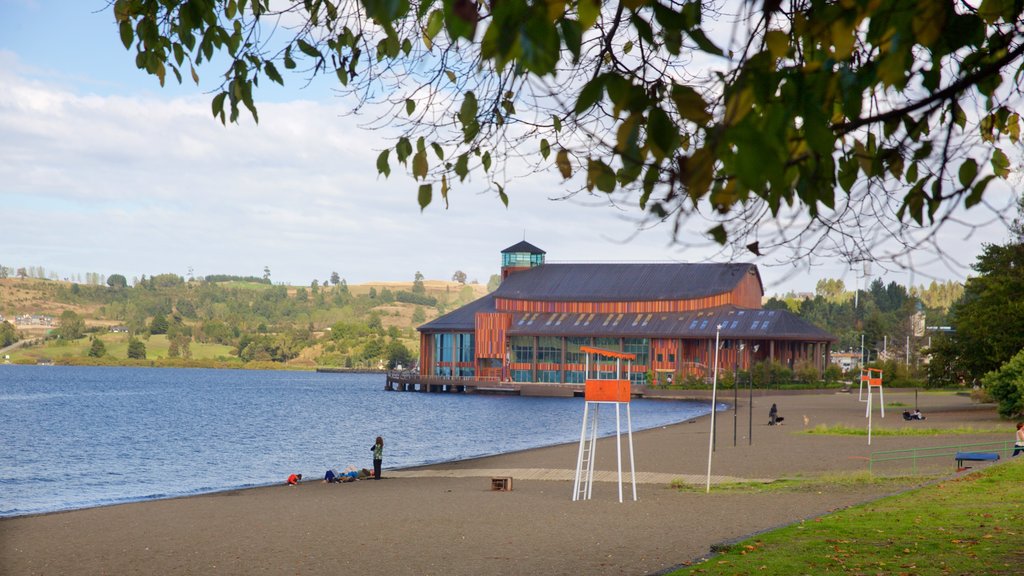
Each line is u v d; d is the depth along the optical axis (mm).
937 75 5598
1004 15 5719
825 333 163125
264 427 92500
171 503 34312
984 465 29672
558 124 7215
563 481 39750
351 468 43406
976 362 77188
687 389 155875
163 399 151125
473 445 72688
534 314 180375
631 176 4605
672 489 34969
